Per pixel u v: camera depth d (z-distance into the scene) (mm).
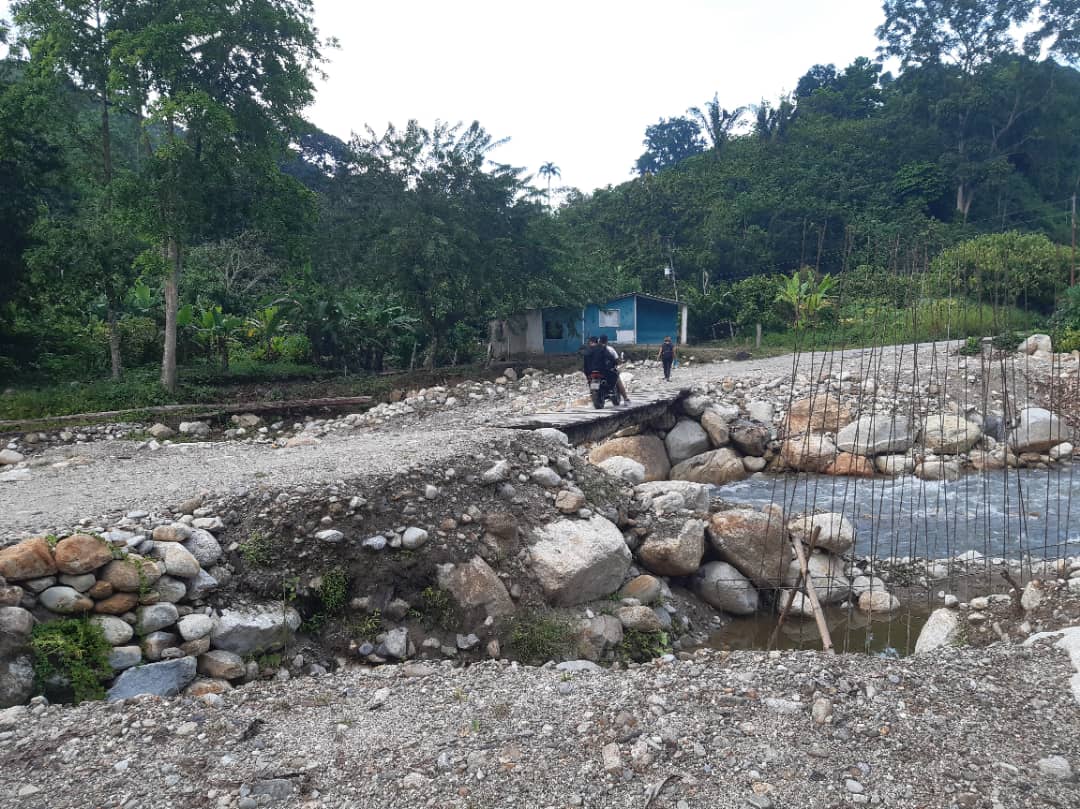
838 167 53656
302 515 5844
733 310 33281
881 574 7938
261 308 22797
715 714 3760
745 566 7152
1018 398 14664
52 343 20766
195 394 17891
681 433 14078
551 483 7316
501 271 22891
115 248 17234
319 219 21109
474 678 4582
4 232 17938
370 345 23031
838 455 12914
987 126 53250
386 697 4230
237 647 5055
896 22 55125
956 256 20531
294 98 18094
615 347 27422
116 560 4816
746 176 52531
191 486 6617
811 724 3650
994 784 3182
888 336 22734
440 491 6523
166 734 3691
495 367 23609
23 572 4430
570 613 6105
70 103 17500
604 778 3258
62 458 11805
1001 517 9875
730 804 3064
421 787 3205
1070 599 5230
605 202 50219
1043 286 22656
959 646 4988
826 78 73312
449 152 22453
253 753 3504
